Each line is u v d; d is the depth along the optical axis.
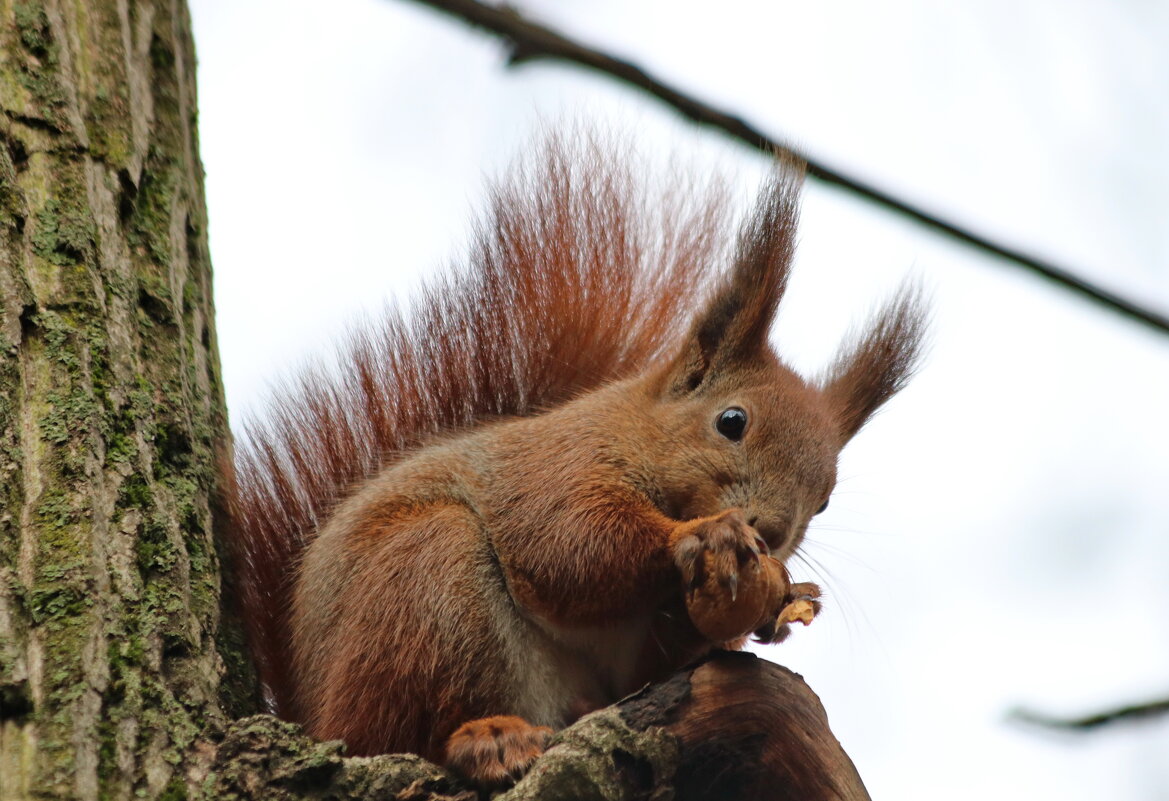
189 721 6.79
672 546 9.12
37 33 8.85
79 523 7.02
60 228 8.12
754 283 10.32
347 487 10.52
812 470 9.92
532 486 9.66
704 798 7.51
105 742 6.37
